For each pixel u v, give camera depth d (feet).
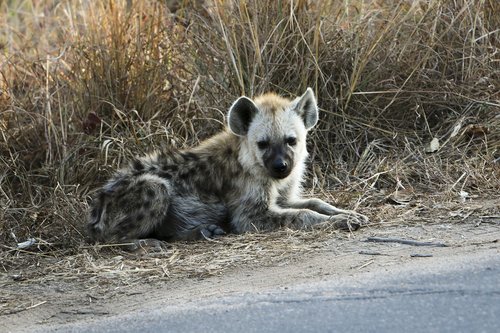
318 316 21.36
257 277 27.04
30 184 38.45
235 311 22.62
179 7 45.06
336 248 29.43
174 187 35.55
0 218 35.73
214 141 36.96
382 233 30.73
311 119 36.65
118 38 42.78
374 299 22.24
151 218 34.60
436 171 37.91
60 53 44.34
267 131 35.19
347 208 36.06
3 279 30.27
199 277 28.12
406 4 44.27
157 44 43.19
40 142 40.47
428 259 26.27
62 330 23.75
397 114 42.04
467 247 27.58
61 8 51.44
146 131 40.32
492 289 21.93
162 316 23.24
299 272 26.89
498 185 36.09
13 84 43.73
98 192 35.91
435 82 42.14
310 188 39.50
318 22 41.24
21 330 24.79
